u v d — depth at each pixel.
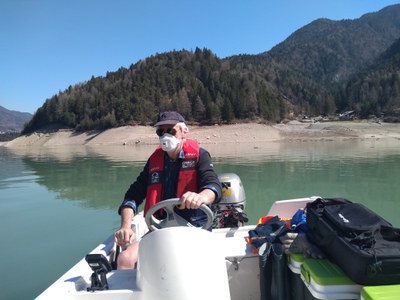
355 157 16.56
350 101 103.06
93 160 19.05
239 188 3.49
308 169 12.15
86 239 5.15
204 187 2.24
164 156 2.42
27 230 5.65
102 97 77.06
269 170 12.06
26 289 3.59
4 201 8.05
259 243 2.22
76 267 2.06
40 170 14.39
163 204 2.08
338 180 9.64
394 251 1.56
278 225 2.52
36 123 78.62
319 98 112.75
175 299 1.56
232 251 2.28
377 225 1.73
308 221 2.12
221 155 19.33
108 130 59.94
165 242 1.62
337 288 1.63
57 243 5.00
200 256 1.63
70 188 9.65
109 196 8.40
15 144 66.44
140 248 1.69
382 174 10.65
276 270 2.03
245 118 70.88
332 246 1.78
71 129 70.00
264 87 87.00
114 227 5.74
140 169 13.98
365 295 1.48
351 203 2.05
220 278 1.67
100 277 1.75
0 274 3.96
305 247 1.93
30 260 4.37
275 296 2.05
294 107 105.44
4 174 13.22
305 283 1.79
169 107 72.38
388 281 1.54
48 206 7.41
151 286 1.60
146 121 66.25
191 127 67.25
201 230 1.73
